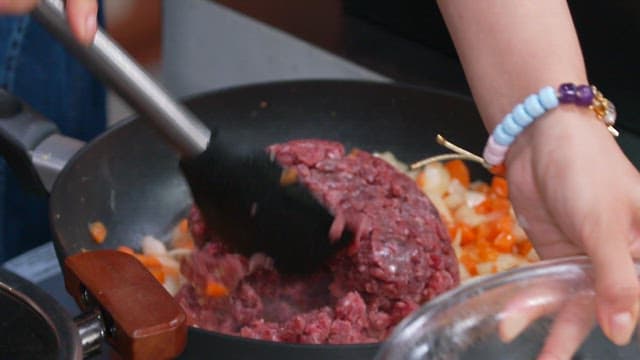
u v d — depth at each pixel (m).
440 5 1.24
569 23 1.18
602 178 1.02
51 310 0.90
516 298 0.81
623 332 0.80
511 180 1.16
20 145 1.39
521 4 1.17
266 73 1.99
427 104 1.65
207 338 1.03
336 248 1.13
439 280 1.30
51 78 2.06
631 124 1.52
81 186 1.45
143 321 0.95
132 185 1.58
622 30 1.54
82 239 1.46
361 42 1.81
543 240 1.15
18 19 1.96
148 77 1.03
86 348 0.95
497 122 1.20
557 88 1.11
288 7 1.92
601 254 0.87
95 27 0.95
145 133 1.58
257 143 1.67
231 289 1.29
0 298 0.92
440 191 1.59
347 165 1.39
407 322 0.80
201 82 2.14
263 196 1.07
